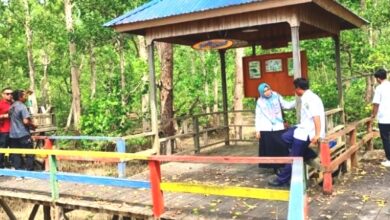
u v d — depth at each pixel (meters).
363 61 15.17
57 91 39.34
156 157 5.48
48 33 30.06
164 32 8.82
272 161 4.47
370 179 7.26
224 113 11.99
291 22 7.44
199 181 7.67
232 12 7.55
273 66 10.37
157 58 21.44
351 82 17.16
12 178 9.05
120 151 8.37
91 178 6.39
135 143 14.24
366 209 5.62
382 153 9.55
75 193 7.18
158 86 14.31
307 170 6.77
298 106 7.38
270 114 7.54
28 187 8.03
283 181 6.82
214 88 27.38
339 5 8.20
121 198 6.68
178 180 7.84
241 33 10.30
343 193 6.41
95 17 21.59
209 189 5.23
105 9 21.22
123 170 8.41
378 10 16.28
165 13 8.30
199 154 10.63
